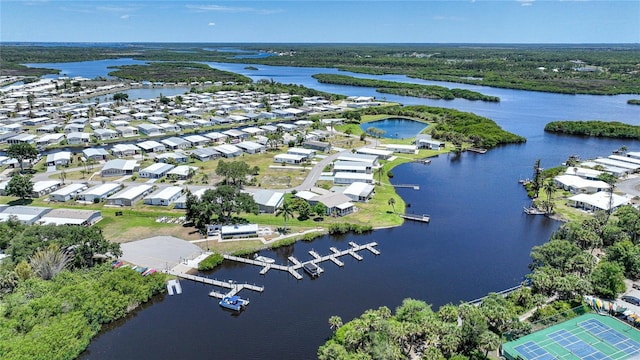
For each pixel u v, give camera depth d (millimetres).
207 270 127625
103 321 103125
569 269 115750
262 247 140000
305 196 175125
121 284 109500
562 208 174250
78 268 120125
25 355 83375
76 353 92688
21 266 108812
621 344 90562
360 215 165000
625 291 110375
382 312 94500
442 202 183125
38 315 95250
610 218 153375
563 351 88188
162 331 102188
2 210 156875
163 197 172375
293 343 97938
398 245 144500
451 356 84562
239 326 103812
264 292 117500
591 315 100500
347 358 79625
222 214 151750
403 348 89688
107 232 147875
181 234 147500
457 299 114500
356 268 129875
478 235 152625
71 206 171000
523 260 135625
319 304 112125
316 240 147375
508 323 92188
